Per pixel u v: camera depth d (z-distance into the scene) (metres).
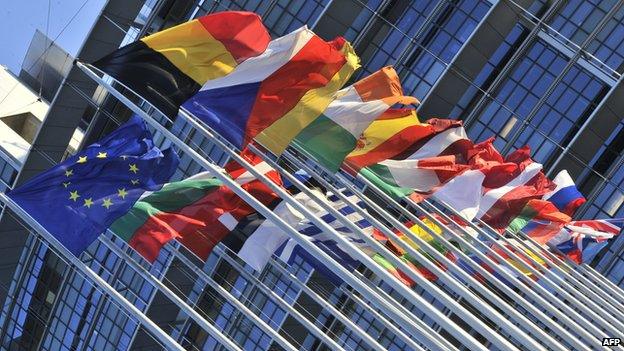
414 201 19.80
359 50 31.58
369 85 16.38
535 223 25.53
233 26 14.74
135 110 16.81
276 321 32.88
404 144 17.73
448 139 18.12
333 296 32.59
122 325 34.66
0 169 34.72
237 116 14.91
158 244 17.70
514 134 31.66
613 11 30.42
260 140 15.04
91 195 17.52
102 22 30.55
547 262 22.73
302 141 16.14
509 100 31.62
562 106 31.38
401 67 31.55
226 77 14.91
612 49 30.66
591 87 31.05
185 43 14.85
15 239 35.53
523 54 31.53
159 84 14.80
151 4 31.55
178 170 33.00
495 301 16.22
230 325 33.62
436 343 14.39
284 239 18.56
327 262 14.64
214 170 15.91
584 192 31.83
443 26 31.31
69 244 17.12
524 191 21.84
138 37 32.00
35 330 37.44
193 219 18.17
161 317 34.00
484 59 30.97
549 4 31.05
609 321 22.05
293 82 14.99
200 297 33.88
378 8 31.41
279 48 14.91
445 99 31.14
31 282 36.88
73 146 37.00
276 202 18.88
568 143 31.33
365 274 32.41
